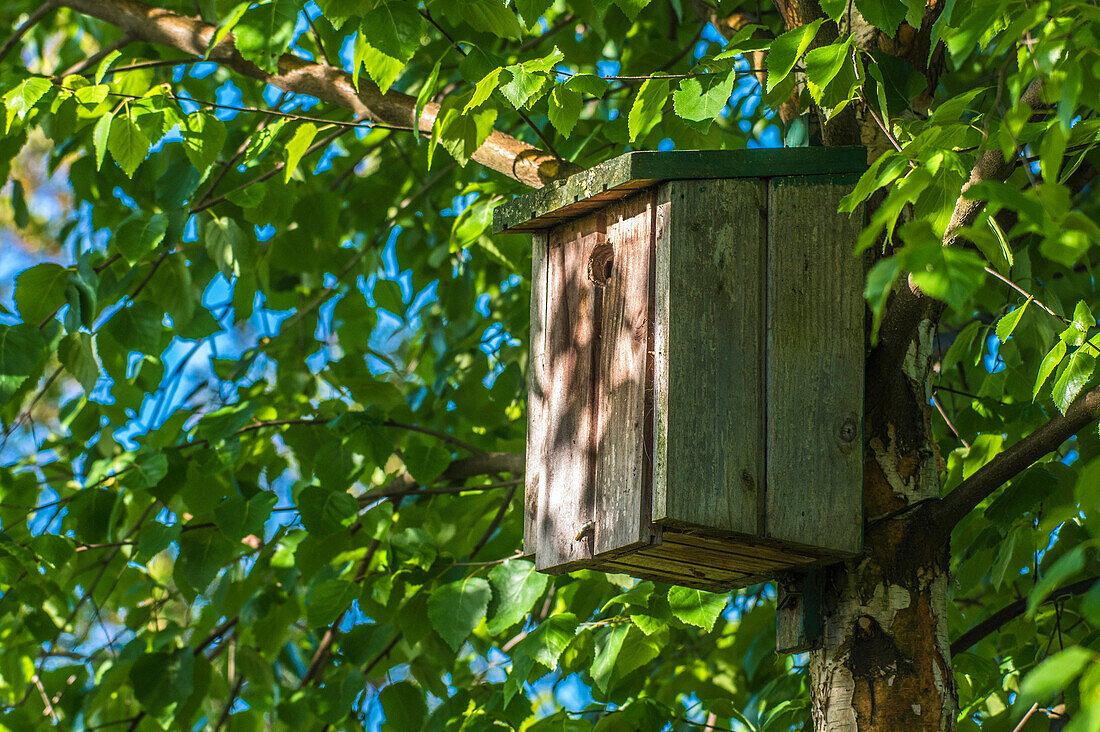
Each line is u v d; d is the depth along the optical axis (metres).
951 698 4.24
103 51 6.32
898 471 4.40
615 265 4.66
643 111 4.39
